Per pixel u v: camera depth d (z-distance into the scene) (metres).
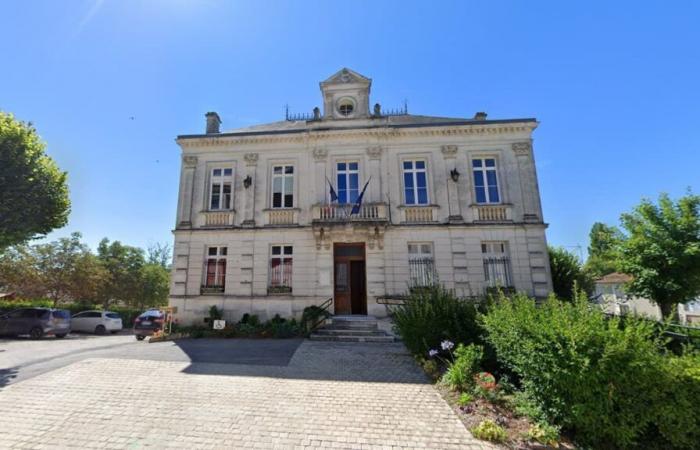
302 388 6.83
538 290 14.34
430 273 14.84
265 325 13.70
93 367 8.17
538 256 14.64
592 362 4.59
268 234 15.62
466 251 14.87
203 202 16.28
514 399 5.67
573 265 17.05
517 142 15.83
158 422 5.35
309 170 16.25
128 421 5.38
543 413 5.07
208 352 9.88
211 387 6.86
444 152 15.93
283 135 16.47
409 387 6.88
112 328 22.33
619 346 4.42
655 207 12.53
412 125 16.11
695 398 4.45
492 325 6.65
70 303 27.33
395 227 15.16
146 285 31.94
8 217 15.12
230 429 5.14
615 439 4.46
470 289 14.48
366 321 13.46
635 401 4.46
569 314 5.23
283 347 10.63
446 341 7.37
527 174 15.51
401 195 15.71
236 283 15.27
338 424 5.30
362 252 15.59
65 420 5.42
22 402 6.10
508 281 14.64
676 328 7.82
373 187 15.79
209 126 18.20
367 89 17.02
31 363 8.85
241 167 16.58
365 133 16.22
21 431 5.08
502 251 14.97
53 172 16.92
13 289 24.86
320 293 14.88
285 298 14.96
